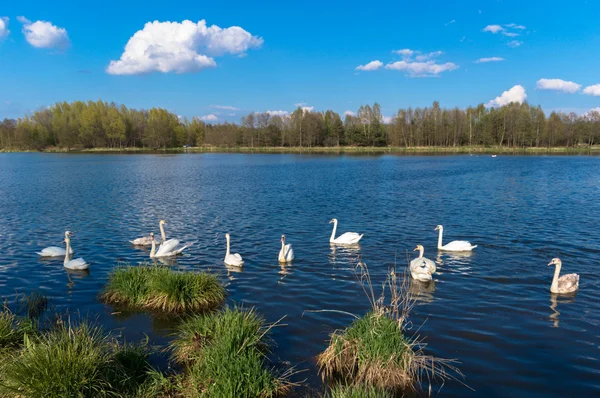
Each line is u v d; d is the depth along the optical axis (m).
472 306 11.34
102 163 75.69
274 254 16.83
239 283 13.41
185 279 11.84
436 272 14.30
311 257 16.34
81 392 6.59
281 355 8.87
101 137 131.50
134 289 11.91
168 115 150.88
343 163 72.31
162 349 9.17
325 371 8.23
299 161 79.50
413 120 123.75
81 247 18.23
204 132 161.88
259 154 110.88
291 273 14.39
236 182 43.91
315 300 11.91
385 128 134.38
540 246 17.41
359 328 8.69
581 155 88.31
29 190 37.72
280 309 11.30
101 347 7.88
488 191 35.19
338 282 13.41
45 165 70.62
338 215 25.31
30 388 6.42
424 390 7.62
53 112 143.12
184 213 26.34
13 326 9.30
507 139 116.94
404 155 97.12
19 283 13.73
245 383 7.34
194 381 7.57
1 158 93.94
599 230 20.09
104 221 23.95
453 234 19.92
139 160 85.44
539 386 7.74
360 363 8.10
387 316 8.95
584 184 38.75
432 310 11.07
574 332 9.81
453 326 10.12
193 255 16.84
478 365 8.41
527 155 90.50
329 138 133.38
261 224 22.84
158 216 25.38
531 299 11.82
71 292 12.86
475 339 9.48
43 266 15.53
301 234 20.39
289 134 130.88
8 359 7.61
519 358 8.68
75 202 30.89
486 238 18.95
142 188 39.12
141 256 16.80
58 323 10.21
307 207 28.28
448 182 42.25
